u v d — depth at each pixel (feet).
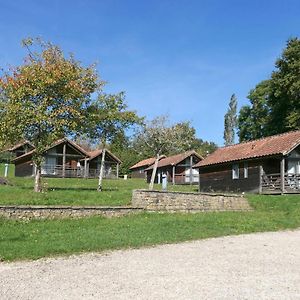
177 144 180.34
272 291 27.94
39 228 52.70
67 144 176.76
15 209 56.39
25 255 39.09
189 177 194.70
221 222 62.23
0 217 55.16
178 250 43.21
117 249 43.39
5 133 80.38
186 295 26.89
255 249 44.21
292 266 35.99
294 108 174.29
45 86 82.43
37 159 82.79
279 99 181.37
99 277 31.65
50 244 43.39
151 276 31.99
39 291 27.86
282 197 87.51
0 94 84.84
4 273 32.89
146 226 56.24
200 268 34.91
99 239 46.55
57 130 82.38
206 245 46.42
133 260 38.06
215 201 77.20
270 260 38.50
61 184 122.83
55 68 84.07
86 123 90.22
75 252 41.39
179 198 72.49
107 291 27.81
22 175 172.14
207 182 128.67
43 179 143.43
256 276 32.17
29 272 33.27
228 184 118.83
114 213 64.13
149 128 173.68
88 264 36.29
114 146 103.14
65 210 60.03
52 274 32.63
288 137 107.76
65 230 52.08
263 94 200.54
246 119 212.84
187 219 63.36
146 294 27.12
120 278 31.37
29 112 79.77
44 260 37.88
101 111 94.12
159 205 70.13
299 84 163.94
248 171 111.75
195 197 74.54
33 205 60.18
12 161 191.42
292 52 170.71
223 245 46.52
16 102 80.89
